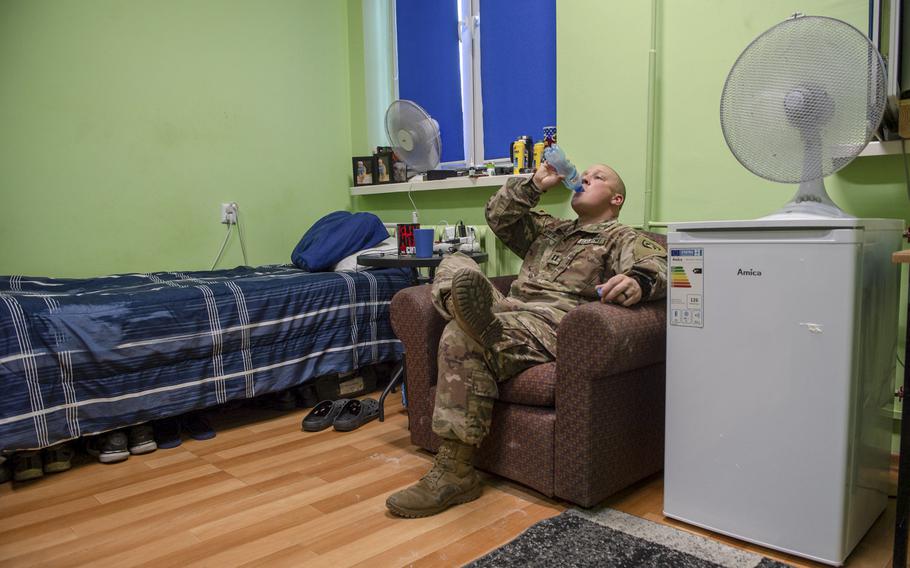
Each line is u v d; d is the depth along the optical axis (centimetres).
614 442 159
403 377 247
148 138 301
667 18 222
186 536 153
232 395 233
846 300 125
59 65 273
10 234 265
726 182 213
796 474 133
